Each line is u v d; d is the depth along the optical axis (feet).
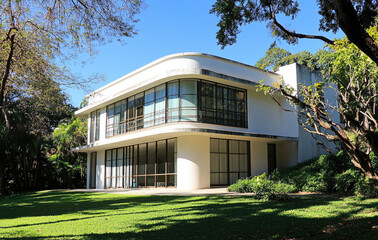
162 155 62.49
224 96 60.80
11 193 80.38
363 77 33.78
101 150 83.30
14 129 79.46
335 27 29.40
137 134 61.05
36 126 78.43
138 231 21.59
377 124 31.58
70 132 94.02
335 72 34.94
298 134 68.85
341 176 42.37
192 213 28.73
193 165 56.03
